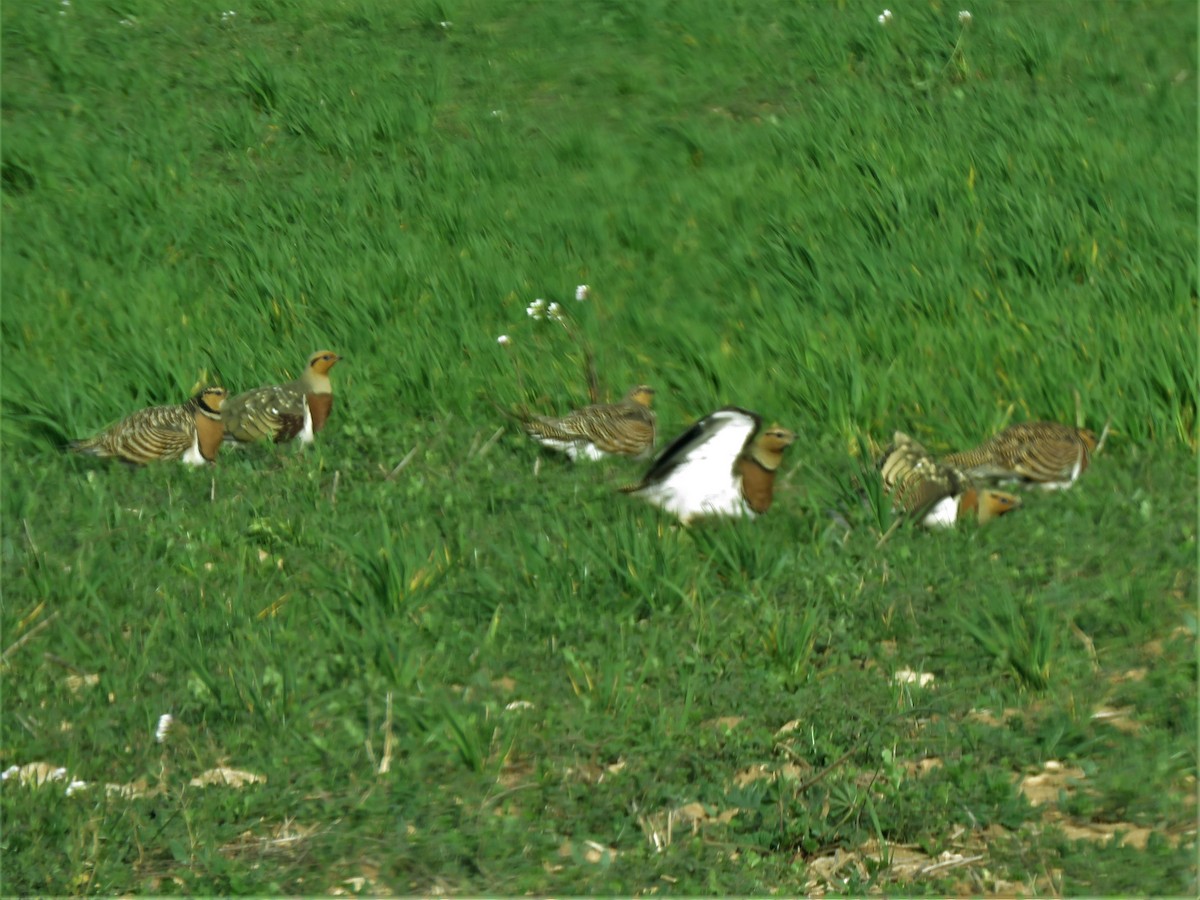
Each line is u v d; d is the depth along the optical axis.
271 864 8.62
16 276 19.78
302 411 15.09
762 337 16.88
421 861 8.55
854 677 10.34
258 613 11.43
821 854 8.71
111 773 9.60
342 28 29.19
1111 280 17.36
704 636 10.88
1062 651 10.54
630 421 14.73
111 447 14.54
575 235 20.73
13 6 29.72
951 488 12.77
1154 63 24.89
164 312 18.45
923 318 17.02
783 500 13.43
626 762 9.52
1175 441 14.09
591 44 27.98
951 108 23.50
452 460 14.64
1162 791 8.93
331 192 22.41
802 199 21.00
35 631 11.31
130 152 24.03
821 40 26.28
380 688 10.34
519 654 10.78
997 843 8.58
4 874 8.47
